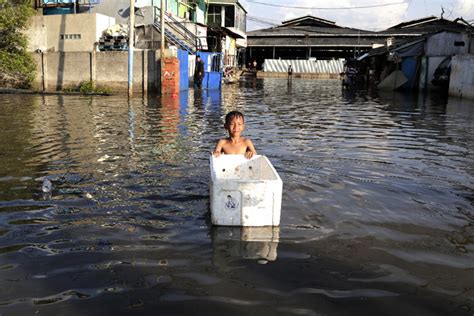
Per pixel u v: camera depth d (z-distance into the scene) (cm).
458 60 2298
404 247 386
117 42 2264
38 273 331
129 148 799
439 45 2719
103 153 750
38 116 1275
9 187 544
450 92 2402
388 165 702
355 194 537
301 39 5275
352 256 366
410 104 1906
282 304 292
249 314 280
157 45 2402
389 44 3391
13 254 362
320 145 879
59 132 983
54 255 361
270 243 388
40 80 2264
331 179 604
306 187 561
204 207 474
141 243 385
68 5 2483
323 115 1453
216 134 995
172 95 2139
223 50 3738
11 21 2156
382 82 3041
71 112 1387
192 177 588
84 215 450
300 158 743
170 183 560
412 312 286
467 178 626
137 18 2470
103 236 399
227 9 4406
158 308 286
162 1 2116
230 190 416
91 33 2266
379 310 287
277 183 417
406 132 1082
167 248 375
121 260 353
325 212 469
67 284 316
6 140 873
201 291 307
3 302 293
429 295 307
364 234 413
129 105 1644
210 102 1864
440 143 923
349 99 2170
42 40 2320
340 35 5150
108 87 2211
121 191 527
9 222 431
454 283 324
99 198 501
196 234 404
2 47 2227
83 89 2202
